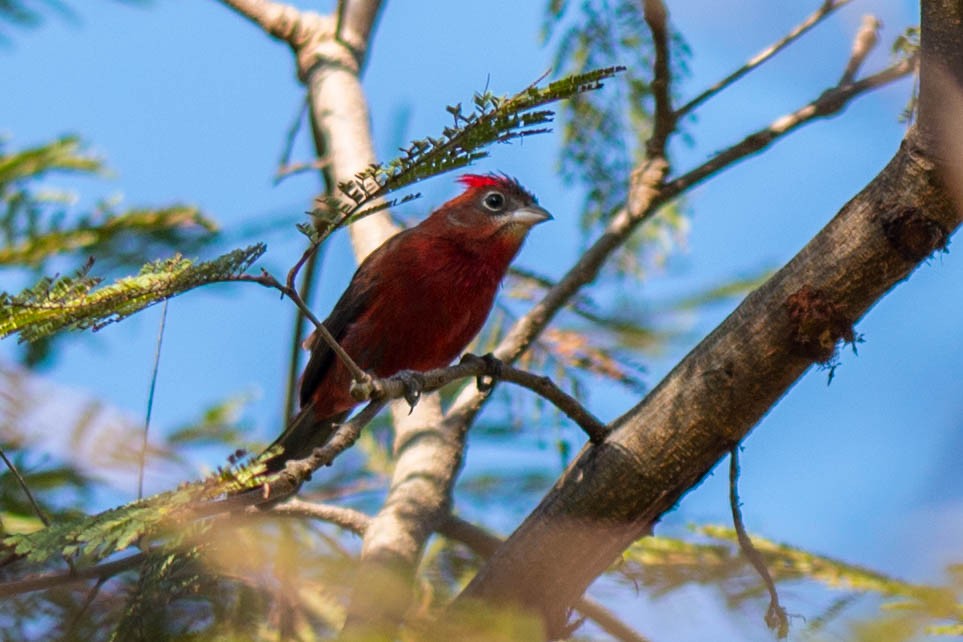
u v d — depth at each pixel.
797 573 7.27
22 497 8.26
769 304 7.82
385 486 11.99
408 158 6.62
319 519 10.41
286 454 12.58
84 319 6.45
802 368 7.79
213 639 7.00
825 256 7.69
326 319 12.74
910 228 7.43
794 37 7.77
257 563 7.64
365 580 6.41
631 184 12.54
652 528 8.29
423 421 11.34
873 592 6.67
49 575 7.38
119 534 5.84
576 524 8.27
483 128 6.57
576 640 7.37
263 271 7.03
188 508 6.40
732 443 8.03
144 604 7.28
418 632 5.94
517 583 8.30
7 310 6.24
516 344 11.70
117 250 9.51
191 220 9.71
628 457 8.22
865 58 11.96
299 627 7.51
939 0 6.99
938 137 7.24
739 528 7.53
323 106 13.58
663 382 8.31
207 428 9.48
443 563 10.38
